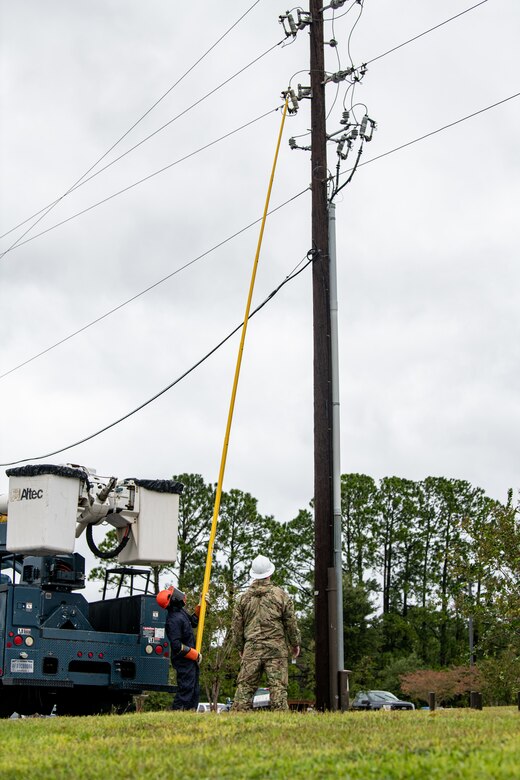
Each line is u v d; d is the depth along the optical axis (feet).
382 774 22.79
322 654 51.60
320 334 56.24
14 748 29.30
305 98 61.52
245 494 159.22
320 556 52.85
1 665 50.70
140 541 55.67
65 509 52.42
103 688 53.93
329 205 58.95
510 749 24.40
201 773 24.56
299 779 23.22
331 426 54.90
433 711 39.11
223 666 122.21
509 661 102.68
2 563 59.62
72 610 53.21
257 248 62.23
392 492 192.95
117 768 25.35
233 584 136.87
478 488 194.70
